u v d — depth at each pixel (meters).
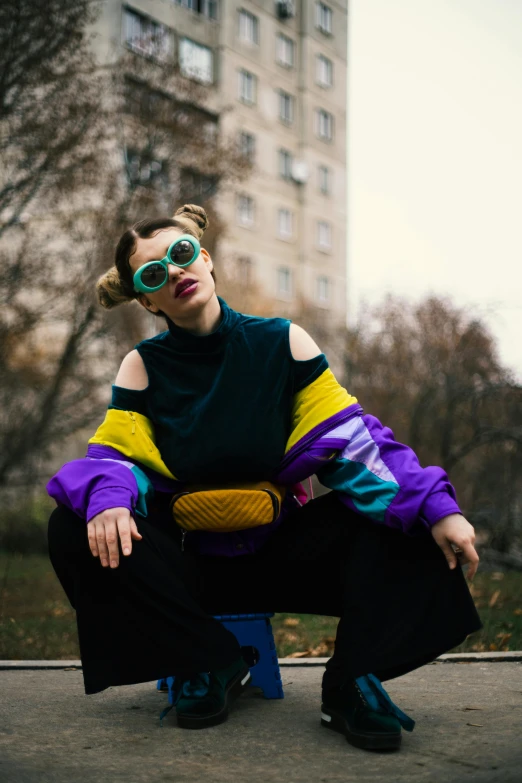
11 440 14.54
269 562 2.26
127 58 14.48
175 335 2.24
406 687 2.69
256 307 19.48
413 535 2.03
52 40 11.38
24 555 14.73
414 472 2.03
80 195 13.27
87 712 2.36
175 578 2.08
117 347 15.64
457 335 11.01
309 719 2.21
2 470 14.57
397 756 1.85
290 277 34.31
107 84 13.48
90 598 2.07
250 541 2.25
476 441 9.85
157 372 2.24
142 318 15.55
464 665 3.13
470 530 1.94
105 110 12.99
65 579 2.13
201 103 15.53
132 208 13.92
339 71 37.31
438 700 2.46
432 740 1.98
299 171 34.53
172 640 2.04
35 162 12.16
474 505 10.01
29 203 12.96
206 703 2.14
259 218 32.97
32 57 11.35
